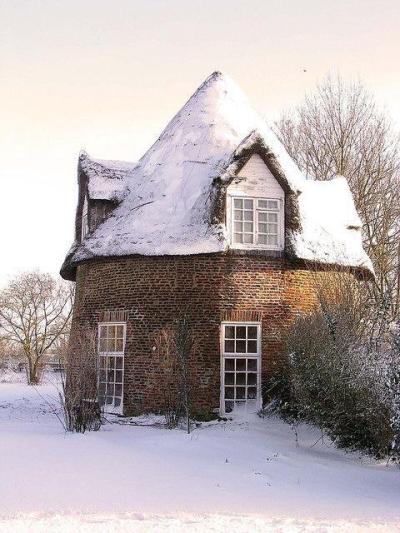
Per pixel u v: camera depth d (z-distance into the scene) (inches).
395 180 1316.4
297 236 716.7
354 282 727.7
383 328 555.8
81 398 591.5
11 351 2566.4
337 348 550.0
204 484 392.8
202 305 695.1
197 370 682.8
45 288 2250.2
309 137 1407.5
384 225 1277.1
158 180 791.1
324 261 723.4
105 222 783.7
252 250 705.0
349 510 339.9
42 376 2123.5
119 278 733.9
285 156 836.6
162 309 704.4
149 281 714.8
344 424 544.1
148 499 343.6
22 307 2194.9
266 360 693.3
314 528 287.4
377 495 395.9
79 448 484.4
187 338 675.4
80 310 775.7
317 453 551.5
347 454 553.0
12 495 338.0
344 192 861.8
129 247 722.2
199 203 733.9
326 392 543.2
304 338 603.8
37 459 435.2
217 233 693.3
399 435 476.4
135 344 709.9
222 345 689.6
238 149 712.4
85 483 374.0
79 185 849.5
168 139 840.9
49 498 335.0
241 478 420.5
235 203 714.2
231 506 336.5
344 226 811.4
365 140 1355.8
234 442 562.3
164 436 574.9
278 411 678.5
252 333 700.0
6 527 272.5
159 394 689.0
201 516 308.0
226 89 863.7
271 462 487.2
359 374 523.2
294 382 597.3
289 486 407.8
